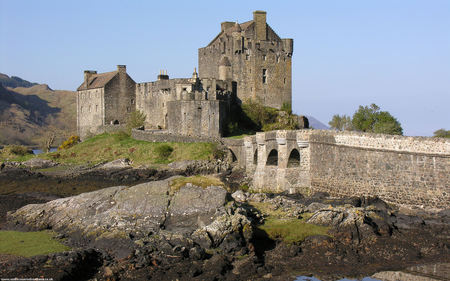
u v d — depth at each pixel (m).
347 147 64.56
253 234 47.75
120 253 45.03
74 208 55.59
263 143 79.94
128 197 54.47
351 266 43.00
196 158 102.19
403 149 57.81
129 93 150.88
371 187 61.41
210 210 51.00
